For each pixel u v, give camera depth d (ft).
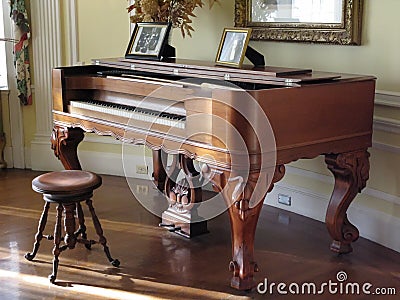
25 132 17.31
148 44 12.50
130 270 10.48
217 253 11.21
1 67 17.38
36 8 16.42
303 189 13.38
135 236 12.05
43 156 17.16
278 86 9.86
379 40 11.36
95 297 9.50
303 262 10.82
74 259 10.91
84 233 11.07
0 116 17.11
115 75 12.42
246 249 9.59
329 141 10.08
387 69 11.31
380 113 11.50
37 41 16.57
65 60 16.61
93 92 12.82
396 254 11.19
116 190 15.24
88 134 16.89
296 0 12.58
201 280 10.09
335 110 10.04
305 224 12.82
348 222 11.19
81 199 10.13
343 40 11.78
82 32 16.39
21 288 9.80
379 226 11.65
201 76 10.96
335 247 11.23
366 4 11.49
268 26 13.20
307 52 12.73
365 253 11.25
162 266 10.64
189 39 15.02
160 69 11.73
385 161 11.53
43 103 16.88
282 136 9.40
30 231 12.29
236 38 11.12
